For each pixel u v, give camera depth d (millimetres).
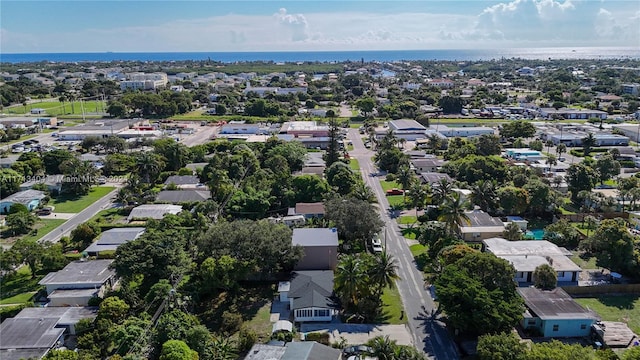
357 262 69250
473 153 156125
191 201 115500
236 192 110500
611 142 178375
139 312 67812
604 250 81750
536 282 74750
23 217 102062
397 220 108312
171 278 73688
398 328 66875
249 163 137750
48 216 112000
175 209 109938
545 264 75500
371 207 95062
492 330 60406
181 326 60406
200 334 59375
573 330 65125
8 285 79500
